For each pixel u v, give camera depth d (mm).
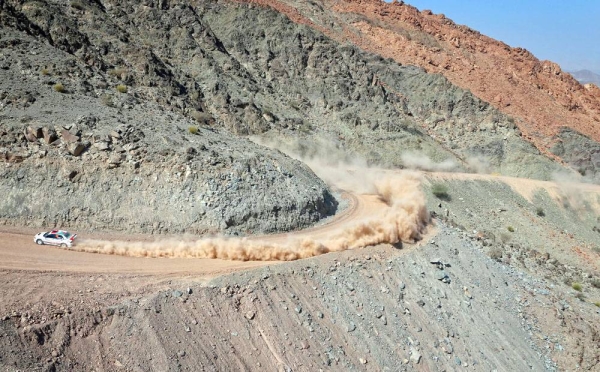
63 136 28922
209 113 54156
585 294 41062
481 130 80750
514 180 65375
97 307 19922
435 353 26766
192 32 65688
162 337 20125
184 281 23078
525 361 29594
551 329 33250
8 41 37344
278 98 65250
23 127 28562
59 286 20703
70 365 17891
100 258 24078
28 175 27391
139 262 24391
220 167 30938
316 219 34094
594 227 63156
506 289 34750
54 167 27906
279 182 33250
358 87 73625
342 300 26375
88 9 53688
